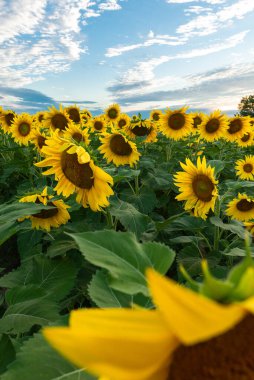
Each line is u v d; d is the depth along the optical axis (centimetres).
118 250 174
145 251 179
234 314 62
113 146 702
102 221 632
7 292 314
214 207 527
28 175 926
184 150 1057
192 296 62
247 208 580
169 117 998
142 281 166
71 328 73
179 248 597
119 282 161
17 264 651
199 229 504
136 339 72
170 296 62
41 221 453
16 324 281
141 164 811
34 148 932
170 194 845
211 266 442
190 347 87
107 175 381
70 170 400
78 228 441
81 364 69
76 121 1196
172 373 87
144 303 195
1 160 1120
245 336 86
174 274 504
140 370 74
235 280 90
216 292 84
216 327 60
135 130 1028
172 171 961
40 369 163
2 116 1198
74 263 373
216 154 1144
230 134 1096
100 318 76
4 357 237
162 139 1200
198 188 508
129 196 702
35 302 300
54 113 984
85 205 422
